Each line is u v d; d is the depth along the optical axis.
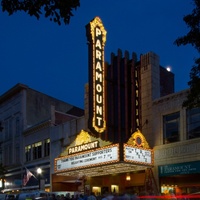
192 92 14.95
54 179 35.66
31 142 42.00
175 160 25.81
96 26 27.83
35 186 39.50
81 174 30.59
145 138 27.64
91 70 27.17
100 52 27.73
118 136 27.19
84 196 23.48
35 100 47.06
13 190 44.06
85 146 27.38
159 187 26.38
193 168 24.66
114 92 28.27
